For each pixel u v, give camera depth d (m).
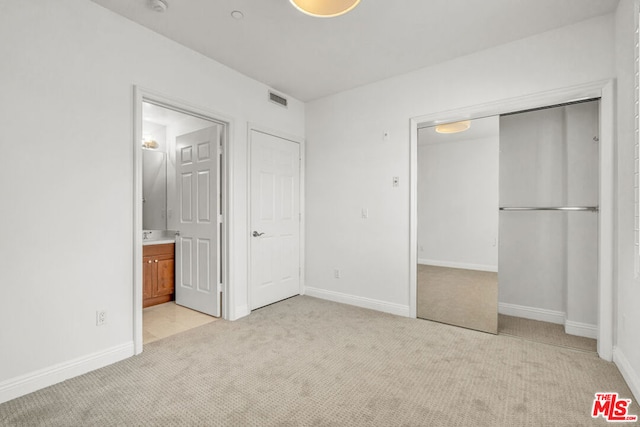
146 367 2.20
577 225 2.75
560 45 2.45
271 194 3.61
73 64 2.06
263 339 2.68
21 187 1.85
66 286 2.03
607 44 2.28
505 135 3.20
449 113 2.96
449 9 2.21
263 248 3.54
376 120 3.43
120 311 2.30
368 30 2.47
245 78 3.27
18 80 1.84
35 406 1.76
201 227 3.38
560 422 1.63
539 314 3.10
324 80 3.40
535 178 3.06
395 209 3.32
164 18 2.33
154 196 4.16
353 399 1.83
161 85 2.54
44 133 1.94
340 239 3.74
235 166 3.18
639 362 1.80
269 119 3.56
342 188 3.71
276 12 2.25
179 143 3.65
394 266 3.33
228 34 2.53
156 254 3.66
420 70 3.13
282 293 3.79
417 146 3.21
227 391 1.91
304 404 1.79
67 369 2.03
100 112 2.19
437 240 3.13
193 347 2.52
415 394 1.88
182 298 3.62
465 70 2.87
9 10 1.81
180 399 1.83
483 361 2.28
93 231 2.15
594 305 2.70
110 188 2.24
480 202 2.94
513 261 3.21
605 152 2.27
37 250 1.92
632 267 1.91
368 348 2.51
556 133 2.96
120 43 2.29
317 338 2.70
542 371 2.13
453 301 3.04
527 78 2.59
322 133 3.89
